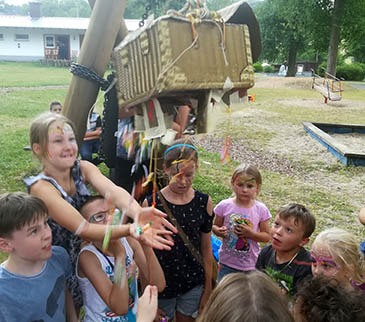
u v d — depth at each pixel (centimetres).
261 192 583
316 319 138
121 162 264
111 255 180
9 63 3284
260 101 1738
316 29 2659
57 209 158
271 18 3041
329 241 197
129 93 147
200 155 762
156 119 144
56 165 167
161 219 162
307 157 816
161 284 198
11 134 851
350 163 748
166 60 128
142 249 204
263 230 286
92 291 184
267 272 226
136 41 140
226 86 140
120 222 157
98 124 448
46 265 172
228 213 282
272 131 1079
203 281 240
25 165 620
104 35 211
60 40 3538
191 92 147
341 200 565
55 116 170
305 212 222
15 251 158
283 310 124
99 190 178
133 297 189
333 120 1310
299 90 2289
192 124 168
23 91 1681
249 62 151
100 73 215
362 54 4606
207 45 137
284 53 3334
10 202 154
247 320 119
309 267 220
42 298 164
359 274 197
